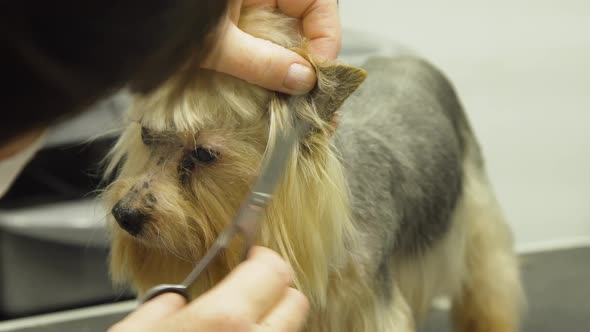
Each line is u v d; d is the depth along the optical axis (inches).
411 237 69.7
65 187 107.8
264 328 30.5
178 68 23.7
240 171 47.0
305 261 48.0
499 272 86.4
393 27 129.8
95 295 111.7
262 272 32.1
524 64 132.1
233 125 46.7
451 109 82.8
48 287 109.7
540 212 140.3
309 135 46.9
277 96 45.6
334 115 47.9
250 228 37.3
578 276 98.6
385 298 61.7
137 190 47.9
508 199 138.9
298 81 44.5
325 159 47.5
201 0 22.1
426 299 76.9
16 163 34.3
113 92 22.0
